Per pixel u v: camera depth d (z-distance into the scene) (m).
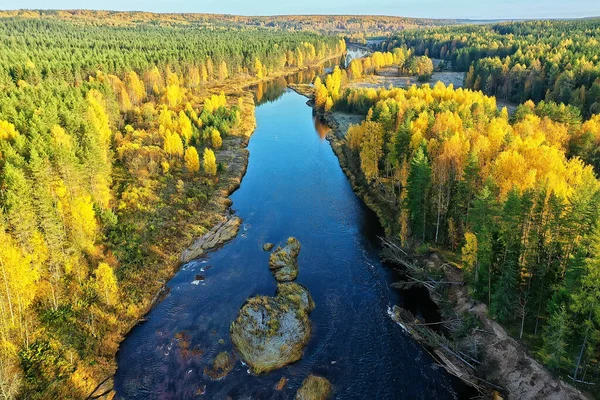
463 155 71.75
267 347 52.59
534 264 50.50
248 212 90.56
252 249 76.38
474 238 55.19
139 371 51.28
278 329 54.69
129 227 75.00
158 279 67.19
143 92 164.62
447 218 70.69
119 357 53.38
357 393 48.12
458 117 97.62
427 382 49.56
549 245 50.31
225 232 80.88
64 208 64.81
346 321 59.28
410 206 71.62
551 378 44.88
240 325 56.03
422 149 76.00
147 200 85.00
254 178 109.12
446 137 79.56
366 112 160.88
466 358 51.81
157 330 57.59
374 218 87.81
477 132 86.56
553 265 50.00
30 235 55.06
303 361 52.50
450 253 68.31
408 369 51.41
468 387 48.94
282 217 88.19
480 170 68.75
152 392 48.44
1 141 77.06
